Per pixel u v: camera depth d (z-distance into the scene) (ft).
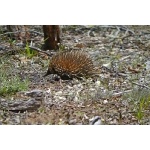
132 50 43.32
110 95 31.07
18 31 43.11
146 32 49.55
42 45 42.98
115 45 44.80
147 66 38.24
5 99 29.76
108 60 39.75
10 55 39.70
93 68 35.24
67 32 49.26
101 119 27.96
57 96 30.81
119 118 28.17
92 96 30.89
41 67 37.11
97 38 47.42
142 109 29.50
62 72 34.12
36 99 29.84
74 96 30.89
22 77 34.35
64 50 42.34
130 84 33.78
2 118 27.45
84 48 43.52
